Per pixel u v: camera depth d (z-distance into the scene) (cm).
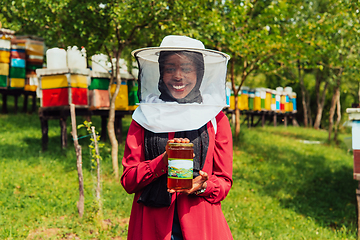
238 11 870
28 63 1155
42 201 571
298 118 2197
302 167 973
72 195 611
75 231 487
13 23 805
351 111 555
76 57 809
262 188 777
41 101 798
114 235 488
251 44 888
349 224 641
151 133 206
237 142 1120
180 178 178
